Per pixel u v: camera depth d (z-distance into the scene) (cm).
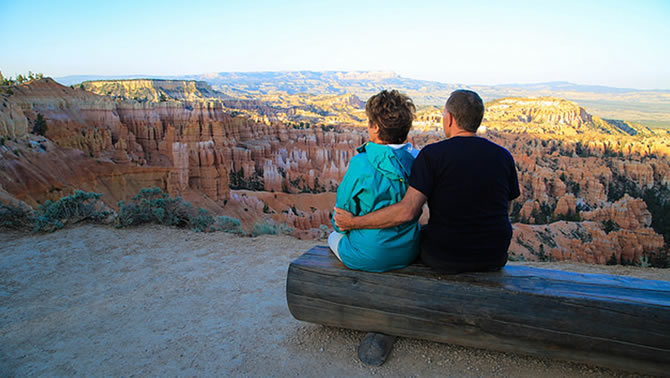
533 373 281
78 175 3475
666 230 4828
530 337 264
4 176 2827
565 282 272
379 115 282
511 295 263
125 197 3753
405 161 286
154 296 450
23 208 745
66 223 725
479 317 271
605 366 260
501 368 287
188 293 455
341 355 312
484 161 269
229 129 7500
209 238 669
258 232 791
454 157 268
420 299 283
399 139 293
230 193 4791
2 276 511
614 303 246
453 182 268
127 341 354
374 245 286
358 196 287
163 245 631
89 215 749
